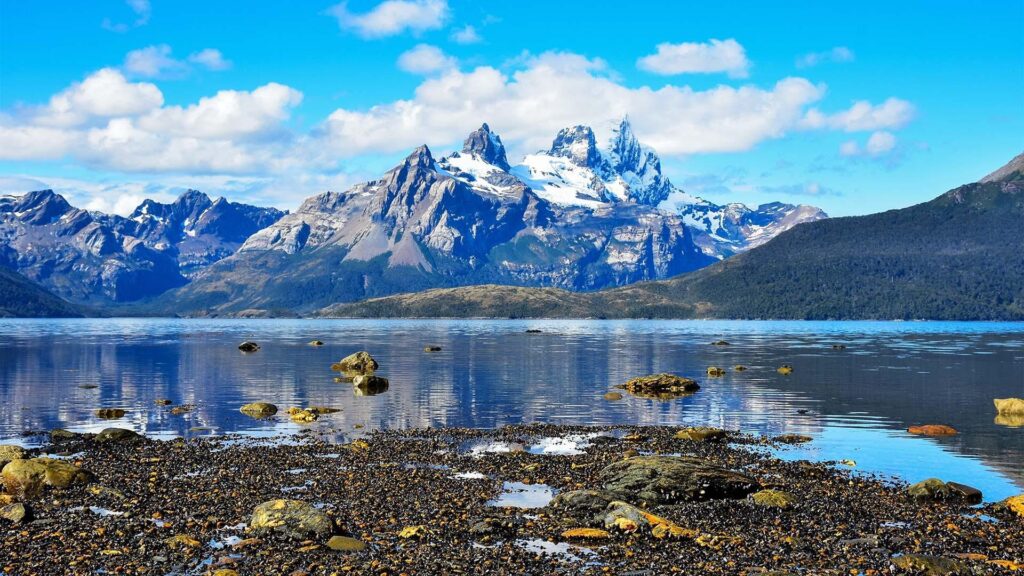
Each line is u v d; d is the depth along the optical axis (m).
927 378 106.00
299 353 167.12
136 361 139.25
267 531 32.91
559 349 184.88
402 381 103.69
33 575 28.17
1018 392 88.44
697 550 31.36
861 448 54.75
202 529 33.78
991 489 42.81
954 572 28.92
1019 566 29.59
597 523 35.00
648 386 91.12
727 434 60.62
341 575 28.31
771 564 29.81
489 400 82.81
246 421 67.19
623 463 43.50
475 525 34.06
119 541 31.94
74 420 67.38
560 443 56.75
